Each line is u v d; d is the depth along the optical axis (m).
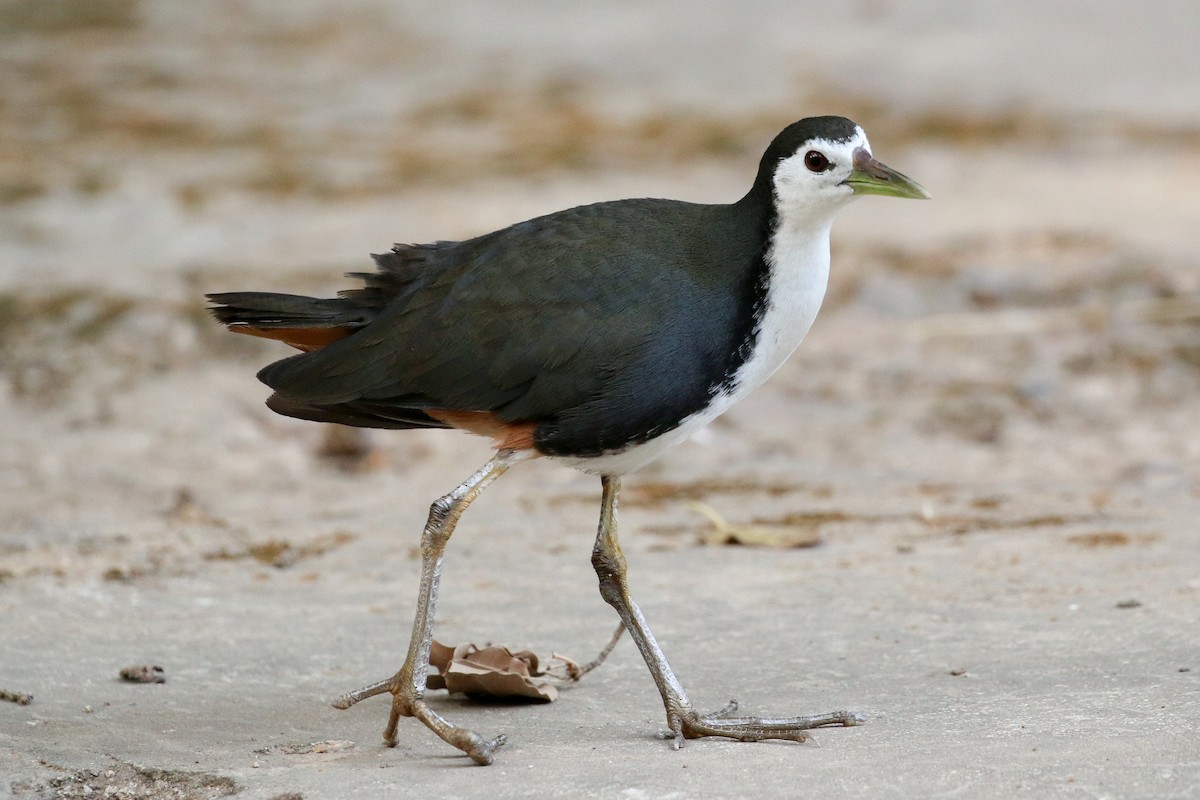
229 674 8.95
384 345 8.13
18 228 19.69
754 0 32.12
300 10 32.16
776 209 8.08
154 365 15.84
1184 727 7.25
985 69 27.45
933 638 9.20
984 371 15.84
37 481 13.26
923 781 6.70
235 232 19.61
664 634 9.54
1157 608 9.45
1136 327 16.61
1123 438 14.15
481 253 8.26
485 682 8.45
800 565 10.91
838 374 15.90
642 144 23.42
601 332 7.88
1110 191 21.38
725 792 6.70
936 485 13.05
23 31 30.31
